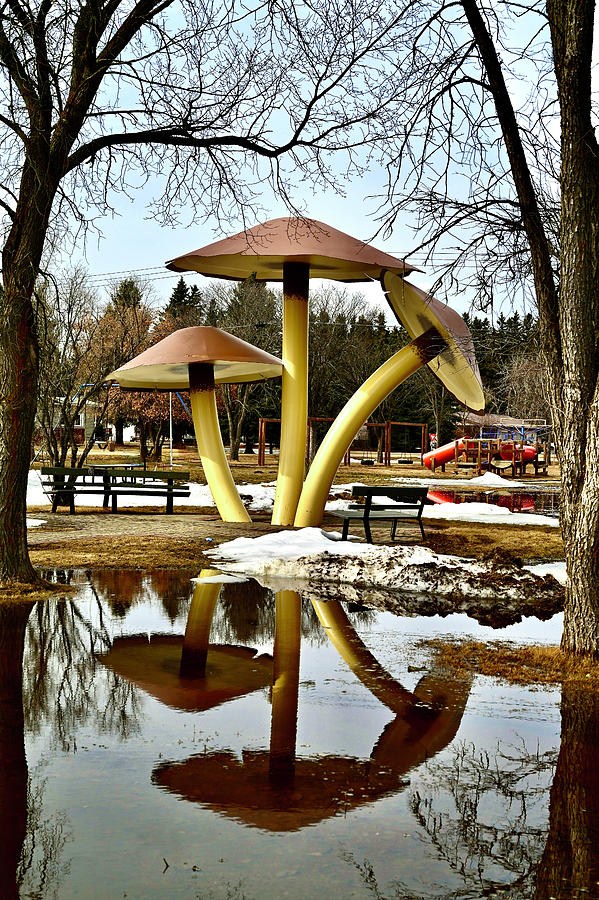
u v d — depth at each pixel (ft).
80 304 91.91
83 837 12.12
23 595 31.35
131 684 20.31
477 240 23.73
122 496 82.12
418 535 53.47
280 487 56.49
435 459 161.27
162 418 161.27
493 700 19.51
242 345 59.62
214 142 33.19
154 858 11.48
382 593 34.30
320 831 12.44
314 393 163.22
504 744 16.47
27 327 31.45
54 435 91.25
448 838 12.25
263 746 16.16
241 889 10.62
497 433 176.14
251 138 33.71
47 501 75.41
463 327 53.47
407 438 254.68
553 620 29.19
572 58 21.02
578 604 22.66
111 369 101.71
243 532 52.49
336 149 33.71
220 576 37.73
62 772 14.64
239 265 55.98
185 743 16.24
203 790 13.92
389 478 127.54
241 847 11.87
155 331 162.71
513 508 86.53
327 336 164.25
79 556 42.11
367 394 55.16
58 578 36.01
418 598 33.32
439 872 11.18
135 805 13.28
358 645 24.90
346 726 17.47
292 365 55.72
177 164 36.32
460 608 31.37
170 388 80.28
